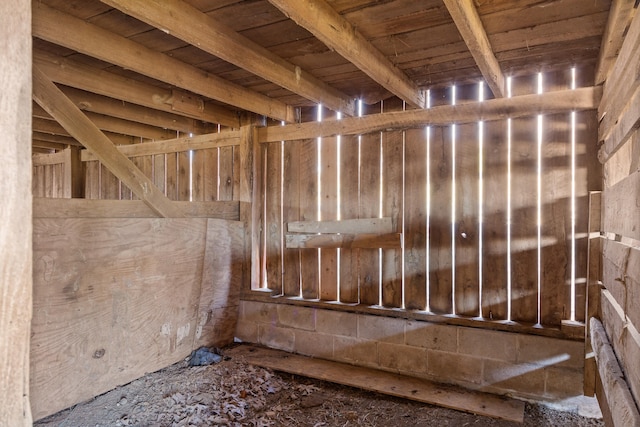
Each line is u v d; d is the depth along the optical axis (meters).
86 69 2.87
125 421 2.56
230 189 4.26
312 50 2.66
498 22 2.22
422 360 3.25
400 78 2.93
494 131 3.08
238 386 3.11
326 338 3.64
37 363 2.35
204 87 3.01
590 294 2.63
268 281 4.04
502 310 3.05
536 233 2.95
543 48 2.54
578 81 2.85
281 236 3.98
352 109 3.65
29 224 0.61
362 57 2.39
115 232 2.78
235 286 3.99
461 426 2.62
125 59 2.46
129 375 2.95
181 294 3.35
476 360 3.05
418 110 3.31
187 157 4.56
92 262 2.64
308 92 3.05
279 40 2.51
